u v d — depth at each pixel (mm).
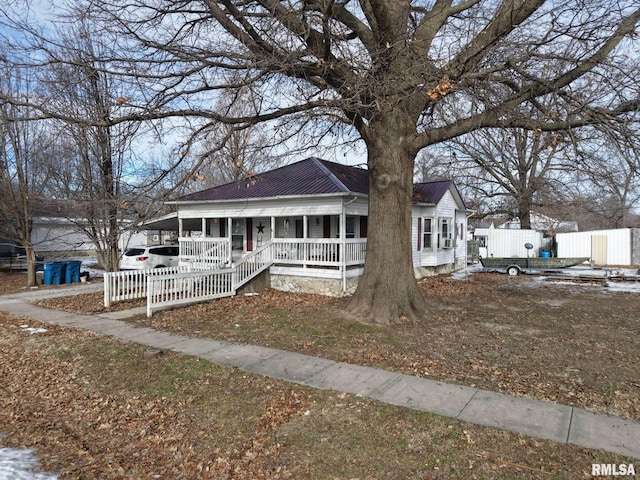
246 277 13586
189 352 6855
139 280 12422
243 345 7250
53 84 10289
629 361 6109
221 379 5645
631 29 6957
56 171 17594
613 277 17297
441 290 14062
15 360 6914
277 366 6078
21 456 3963
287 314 9750
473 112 8625
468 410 4480
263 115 8883
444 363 6074
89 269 23453
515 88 8469
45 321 9703
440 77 6781
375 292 8773
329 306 10539
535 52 7879
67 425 4695
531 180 24734
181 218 17672
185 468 3748
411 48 7336
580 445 3715
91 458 3953
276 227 16891
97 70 7633
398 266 8766
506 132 9469
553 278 17516
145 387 5543
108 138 12320
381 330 7895
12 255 24562
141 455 4016
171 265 18594
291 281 14070
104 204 9359
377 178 8820
